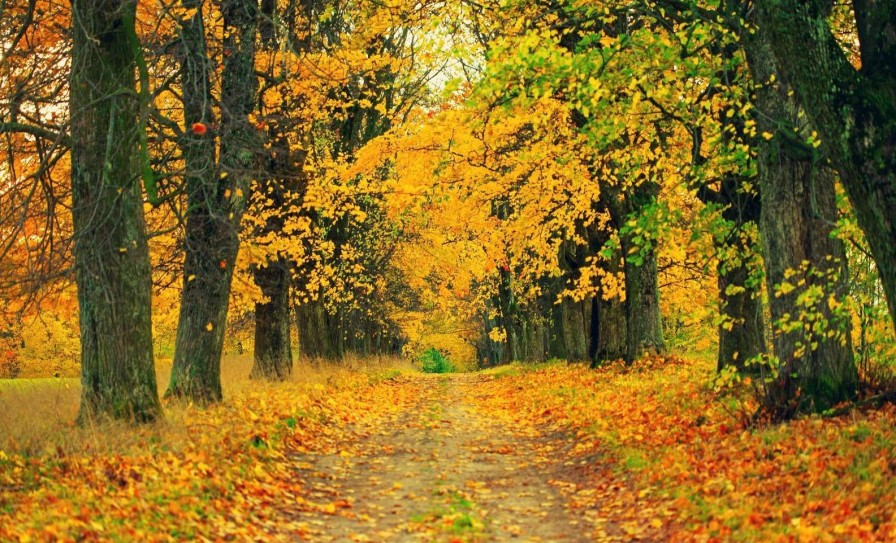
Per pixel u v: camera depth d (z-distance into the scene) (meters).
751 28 12.09
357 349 46.69
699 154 13.98
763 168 12.00
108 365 11.77
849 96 7.50
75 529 6.88
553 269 27.42
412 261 39.09
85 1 11.49
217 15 15.89
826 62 7.59
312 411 15.77
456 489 9.99
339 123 29.55
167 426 11.48
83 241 10.82
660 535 7.65
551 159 20.70
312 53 19.20
